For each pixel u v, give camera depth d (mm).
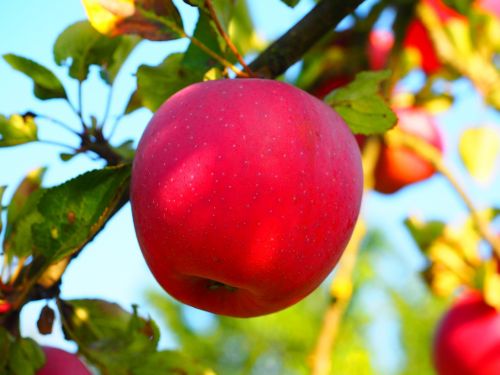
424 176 792
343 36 701
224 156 379
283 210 379
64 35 457
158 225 387
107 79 461
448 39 756
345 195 392
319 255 391
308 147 385
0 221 461
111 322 474
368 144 712
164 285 417
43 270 435
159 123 395
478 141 749
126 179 422
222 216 377
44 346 479
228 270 386
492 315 732
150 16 424
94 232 423
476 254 757
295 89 403
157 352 477
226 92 393
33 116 454
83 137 459
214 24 429
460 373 730
